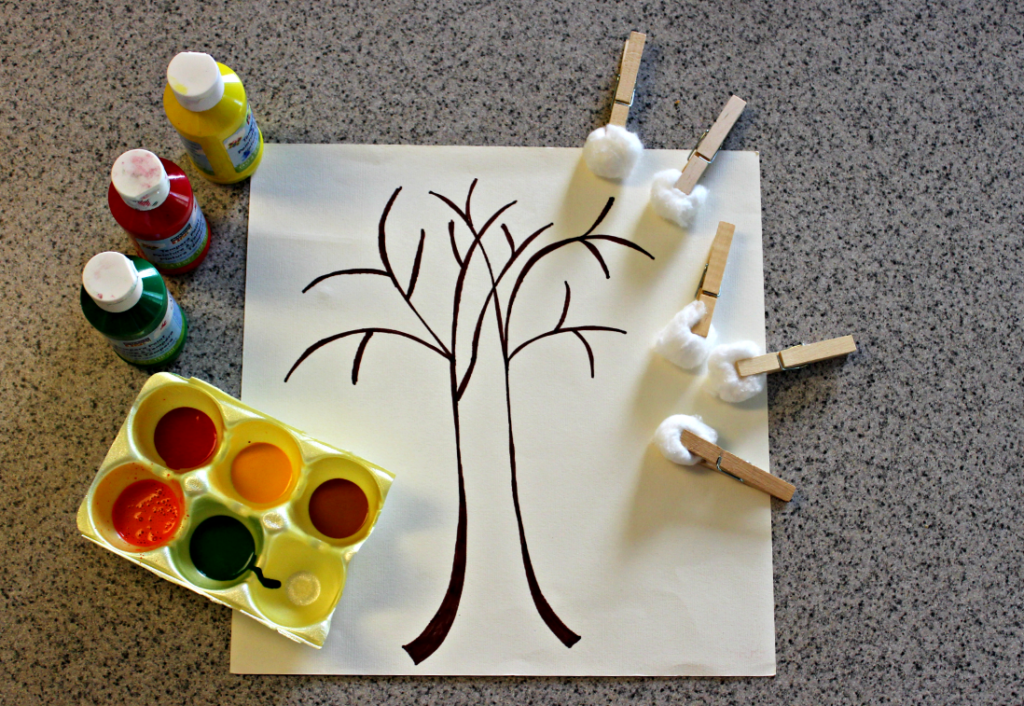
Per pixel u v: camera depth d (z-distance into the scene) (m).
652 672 0.55
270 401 0.56
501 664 0.55
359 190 0.59
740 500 0.57
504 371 0.58
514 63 0.61
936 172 0.61
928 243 0.61
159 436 0.54
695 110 0.61
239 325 0.57
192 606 0.55
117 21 0.59
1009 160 0.61
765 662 0.56
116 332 0.49
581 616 0.55
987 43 0.62
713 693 0.55
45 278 0.57
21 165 0.58
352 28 0.60
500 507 0.56
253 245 0.58
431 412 0.57
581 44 0.61
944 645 0.57
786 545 0.57
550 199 0.60
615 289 0.59
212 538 0.54
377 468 0.53
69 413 0.56
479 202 0.59
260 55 0.60
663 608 0.56
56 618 0.54
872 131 0.61
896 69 0.62
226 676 0.54
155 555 0.51
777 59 0.61
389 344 0.58
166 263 0.55
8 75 0.59
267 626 0.53
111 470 0.52
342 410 0.57
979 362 0.60
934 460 0.59
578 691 0.55
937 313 0.60
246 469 0.54
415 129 0.60
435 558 0.55
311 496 0.54
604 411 0.57
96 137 0.58
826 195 0.61
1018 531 0.58
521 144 0.60
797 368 0.59
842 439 0.58
